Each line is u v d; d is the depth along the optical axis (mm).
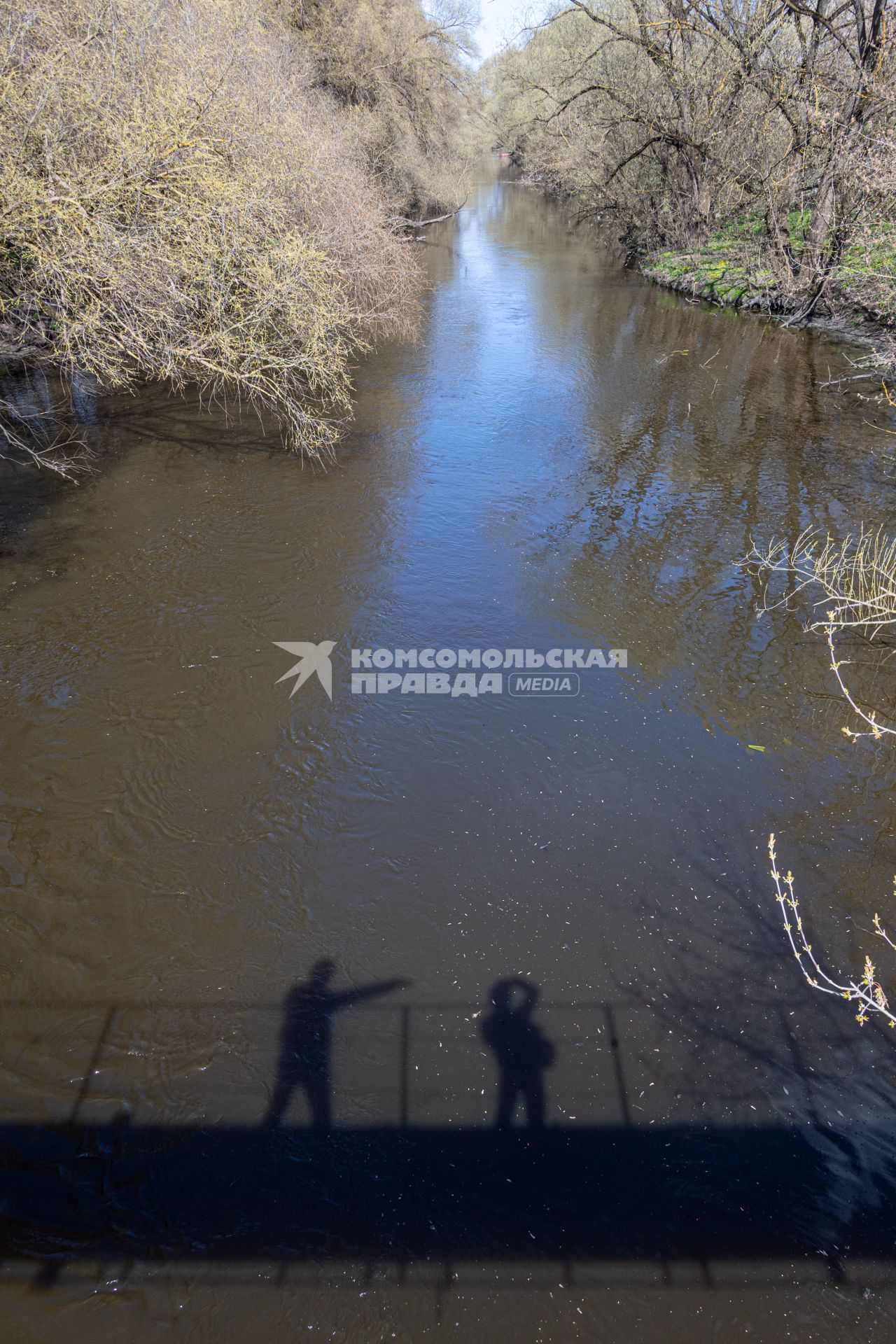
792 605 5641
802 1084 2852
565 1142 2678
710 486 7426
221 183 6836
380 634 5277
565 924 3406
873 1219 2475
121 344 6727
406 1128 2709
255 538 6379
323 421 8531
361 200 11141
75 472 7418
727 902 3512
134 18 7559
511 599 5691
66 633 5184
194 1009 3068
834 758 4320
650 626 5406
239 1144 2662
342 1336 2227
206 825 3854
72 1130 2691
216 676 4836
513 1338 2221
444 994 3133
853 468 7773
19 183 5969
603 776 4172
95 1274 2340
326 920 3410
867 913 3467
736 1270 2359
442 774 4164
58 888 3529
